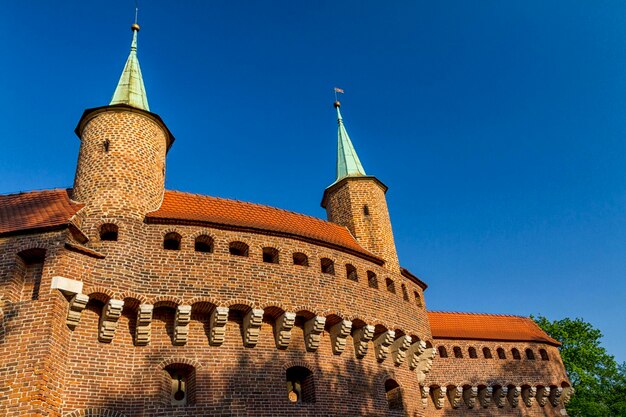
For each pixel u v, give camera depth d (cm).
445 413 4103
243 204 3138
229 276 2511
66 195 2662
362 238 3516
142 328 2298
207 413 2262
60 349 2059
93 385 2148
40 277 2192
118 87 3197
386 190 3947
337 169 4066
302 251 2823
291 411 2450
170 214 2628
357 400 2734
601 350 5706
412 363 3203
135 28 3619
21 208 2514
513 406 4325
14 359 1920
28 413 1819
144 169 2742
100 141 2745
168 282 2389
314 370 2642
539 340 4616
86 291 2181
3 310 2028
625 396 5209
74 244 2203
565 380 4547
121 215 2494
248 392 2389
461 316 4750
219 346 2438
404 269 3441
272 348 2567
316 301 2700
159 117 2959
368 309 2936
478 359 4347
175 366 2358
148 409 2202
